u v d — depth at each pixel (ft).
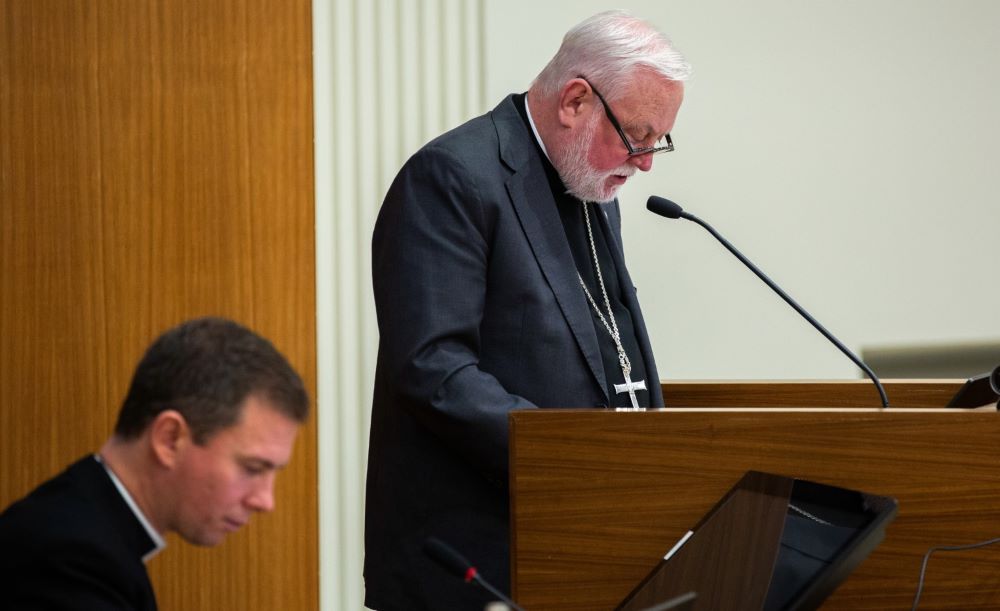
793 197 53.06
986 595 23.86
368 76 47.32
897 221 53.93
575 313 30.37
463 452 28.55
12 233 44.21
